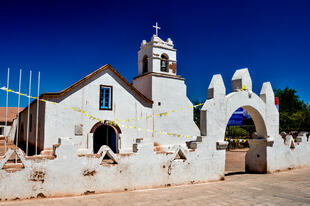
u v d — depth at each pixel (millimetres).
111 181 8133
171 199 7375
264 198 7672
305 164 15234
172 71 20641
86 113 16516
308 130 31531
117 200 7129
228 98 11461
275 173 12961
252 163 13391
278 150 13500
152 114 19094
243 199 7527
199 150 10242
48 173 7230
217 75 11188
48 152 14867
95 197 7406
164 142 19328
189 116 20828
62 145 7504
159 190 8586
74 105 16188
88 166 7816
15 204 6418
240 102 11891
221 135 11039
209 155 10523
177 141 19906
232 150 28078
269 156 12922
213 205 6879
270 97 13469
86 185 7730
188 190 8664
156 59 20016
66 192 7430
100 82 17297
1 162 6676
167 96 20000
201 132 10727
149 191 8383
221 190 8719
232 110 11562
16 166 7117
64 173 7449
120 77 18000
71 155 7605
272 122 13375
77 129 16078
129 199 7270
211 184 9898
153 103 19219
